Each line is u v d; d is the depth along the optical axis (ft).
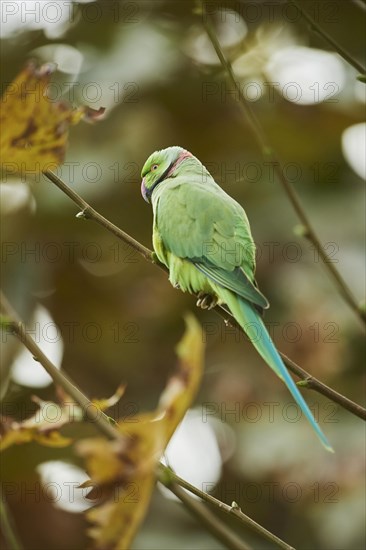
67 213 38.47
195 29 39.29
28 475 34.71
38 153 13.98
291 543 37.09
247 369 39.06
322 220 38.19
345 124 39.09
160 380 42.57
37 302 40.81
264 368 38.81
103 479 8.80
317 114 39.04
